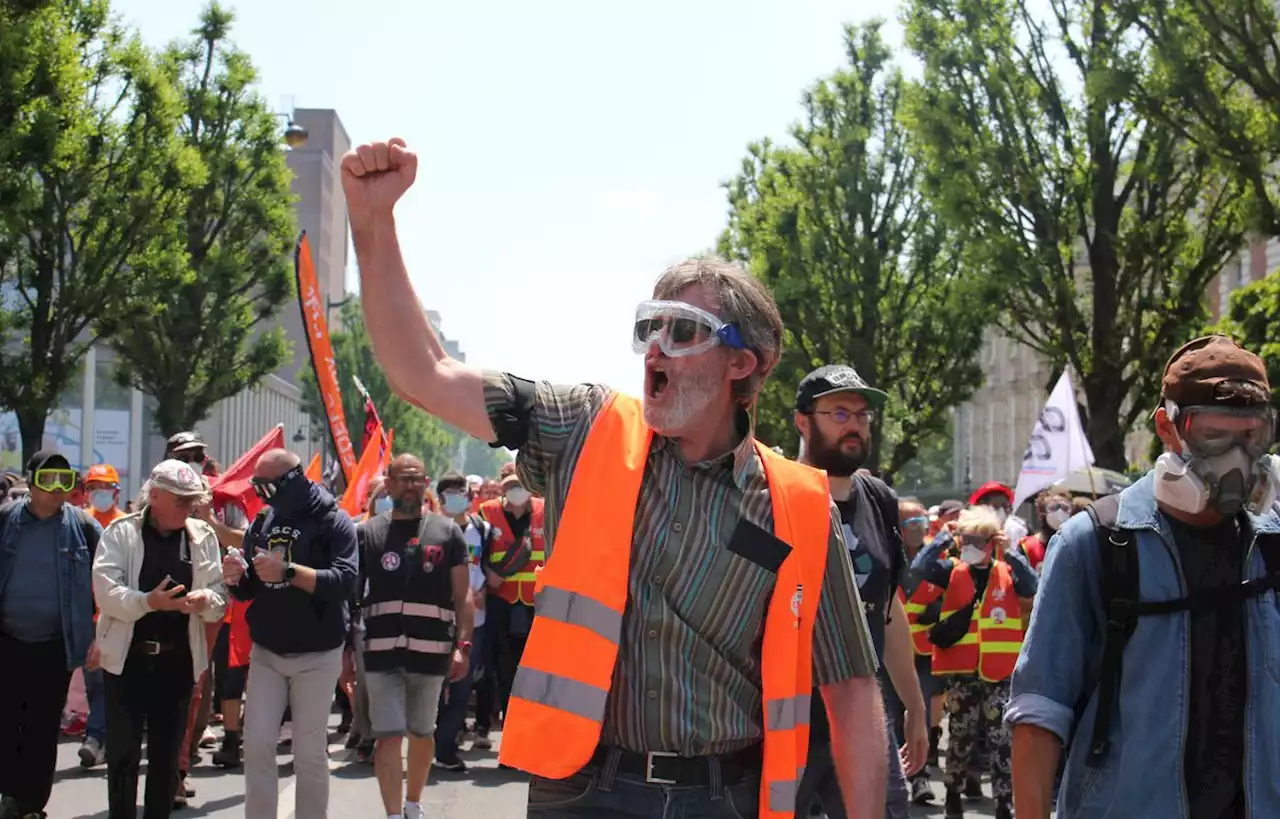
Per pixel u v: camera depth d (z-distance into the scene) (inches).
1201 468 123.4
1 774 303.7
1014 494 671.8
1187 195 1004.6
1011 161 989.8
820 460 215.6
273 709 278.2
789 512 120.8
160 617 286.8
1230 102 805.2
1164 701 124.0
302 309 546.9
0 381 1085.8
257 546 283.9
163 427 1434.5
